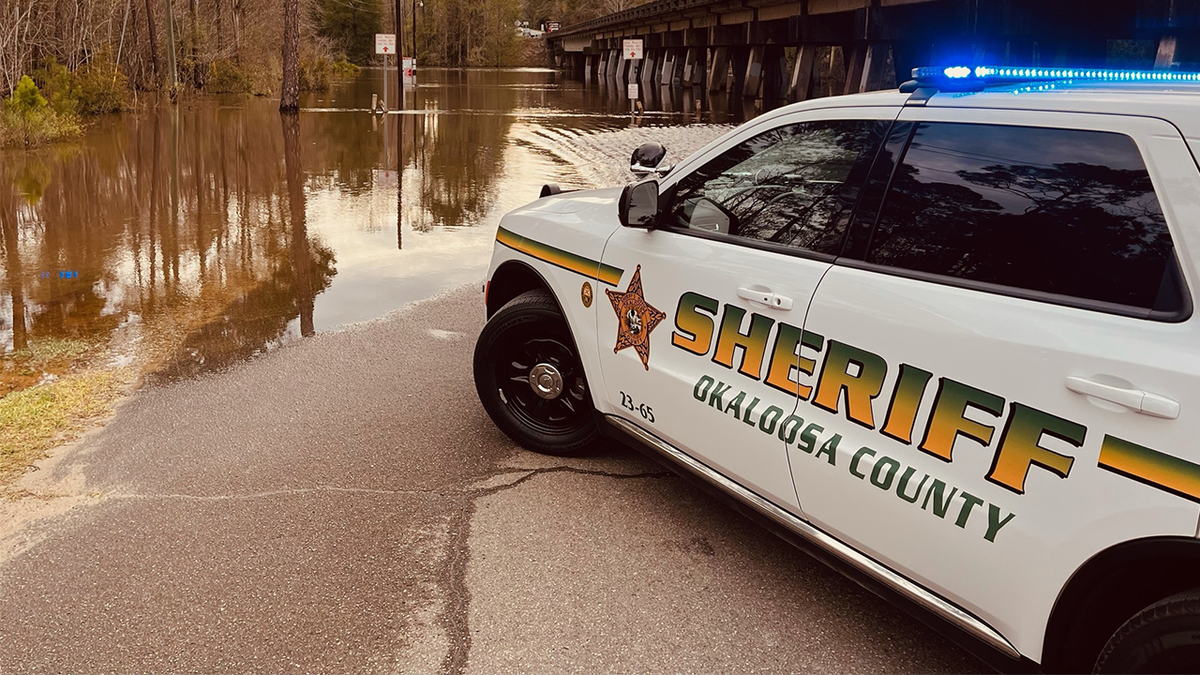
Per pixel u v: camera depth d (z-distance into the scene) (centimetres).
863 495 292
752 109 3703
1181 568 227
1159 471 216
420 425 503
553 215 448
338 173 1561
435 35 13788
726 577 359
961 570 267
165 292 783
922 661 310
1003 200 267
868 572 299
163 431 491
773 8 4462
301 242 1001
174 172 1530
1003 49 2588
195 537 383
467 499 420
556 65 13725
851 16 4116
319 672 302
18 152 1758
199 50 3981
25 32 2536
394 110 3319
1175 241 226
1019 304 255
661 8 5803
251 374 583
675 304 366
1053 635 246
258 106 3350
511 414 469
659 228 383
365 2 10975
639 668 305
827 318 303
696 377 356
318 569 360
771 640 320
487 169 1634
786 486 324
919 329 275
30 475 439
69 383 560
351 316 718
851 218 309
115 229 1048
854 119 315
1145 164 236
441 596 344
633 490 431
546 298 448
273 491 425
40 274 838
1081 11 2552
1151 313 229
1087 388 230
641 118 3053
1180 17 1819
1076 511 234
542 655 311
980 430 257
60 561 364
